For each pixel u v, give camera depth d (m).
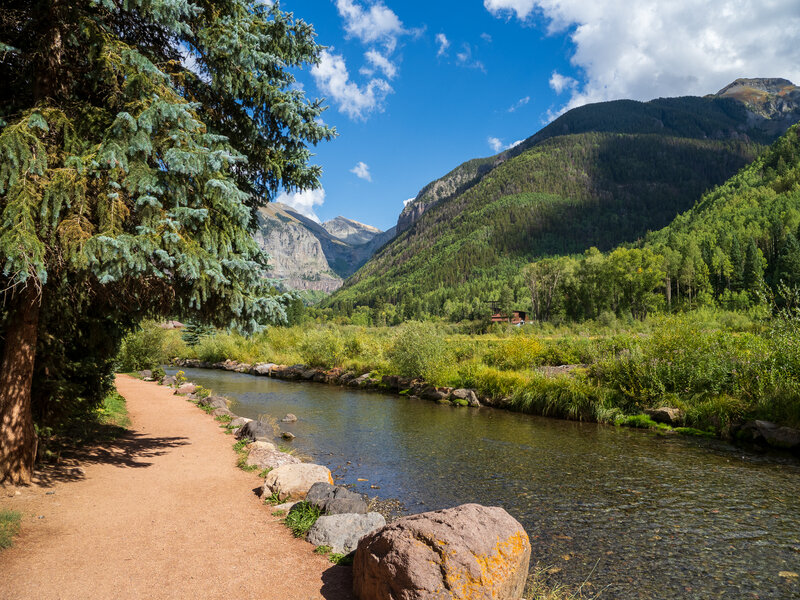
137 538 4.93
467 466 9.40
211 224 6.38
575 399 15.02
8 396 6.15
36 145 4.87
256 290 6.82
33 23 5.95
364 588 3.73
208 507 6.07
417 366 21.48
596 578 4.90
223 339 38.75
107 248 4.83
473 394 17.97
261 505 6.24
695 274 87.31
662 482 8.30
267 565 4.41
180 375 24.52
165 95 6.06
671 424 13.26
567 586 4.72
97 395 9.91
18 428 6.21
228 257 6.40
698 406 13.15
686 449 10.81
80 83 6.57
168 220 5.36
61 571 4.08
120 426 11.16
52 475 6.83
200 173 5.61
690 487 8.01
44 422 7.48
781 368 12.45
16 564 4.15
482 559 3.45
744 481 8.34
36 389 7.30
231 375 30.05
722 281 87.56
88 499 6.06
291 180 8.93
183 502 6.22
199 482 7.22
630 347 16.00
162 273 5.63
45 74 6.04
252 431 10.62
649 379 14.59
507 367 21.12
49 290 6.22
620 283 80.00
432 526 3.66
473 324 76.62
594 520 6.53
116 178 5.21
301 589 3.97
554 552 5.53
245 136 8.27
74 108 6.04
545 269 99.81
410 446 11.16
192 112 6.35
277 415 15.41
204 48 7.13
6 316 6.13
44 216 4.80
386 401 18.94
